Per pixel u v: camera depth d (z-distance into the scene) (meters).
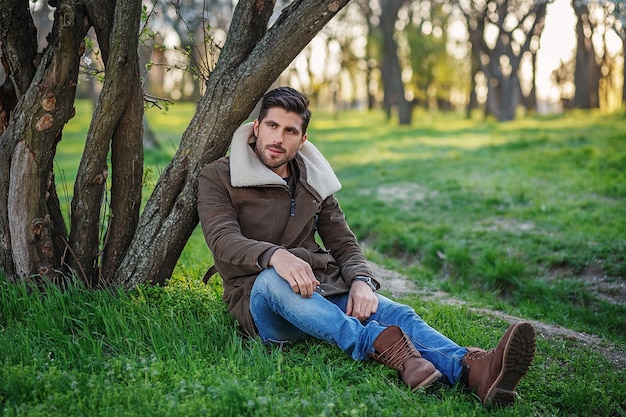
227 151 4.08
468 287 6.60
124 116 4.07
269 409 2.79
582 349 4.14
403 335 3.28
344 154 19.02
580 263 6.80
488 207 9.71
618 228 7.80
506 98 33.66
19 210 3.96
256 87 3.90
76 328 3.67
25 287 3.92
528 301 6.08
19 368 3.05
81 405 2.75
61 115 3.91
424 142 21.80
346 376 3.30
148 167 4.44
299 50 3.88
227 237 3.48
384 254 8.40
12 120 3.95
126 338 3.52
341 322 3.31
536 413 3.18
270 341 3.56
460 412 2.97
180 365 3.21
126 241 4.25
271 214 3.68
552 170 12.08
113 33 3.79
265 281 3.37
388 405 2.99
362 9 38.06
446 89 46.59
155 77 37.94
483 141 20.34
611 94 46.22
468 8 34.44
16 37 3.94
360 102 65.12
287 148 3.62
